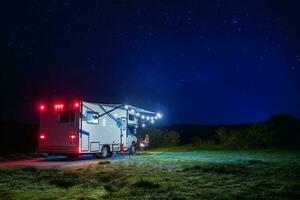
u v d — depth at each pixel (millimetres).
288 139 30672
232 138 32188
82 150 20141
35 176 12758
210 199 8836
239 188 10156
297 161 17812
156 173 13258
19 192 9914
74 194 9609
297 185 10422
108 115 22266
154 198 8938
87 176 12734
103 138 21750
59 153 20359
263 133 30906
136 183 10633
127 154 24938
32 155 23078
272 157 20625
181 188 10188
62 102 20562
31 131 33844
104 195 9375
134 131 25422
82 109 20234
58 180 11594
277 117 32000
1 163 18719
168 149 30859
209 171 13602
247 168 14586
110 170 14398
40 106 21234
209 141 35406
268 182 11039
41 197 9266
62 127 20453
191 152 26438
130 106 23859
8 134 33125
